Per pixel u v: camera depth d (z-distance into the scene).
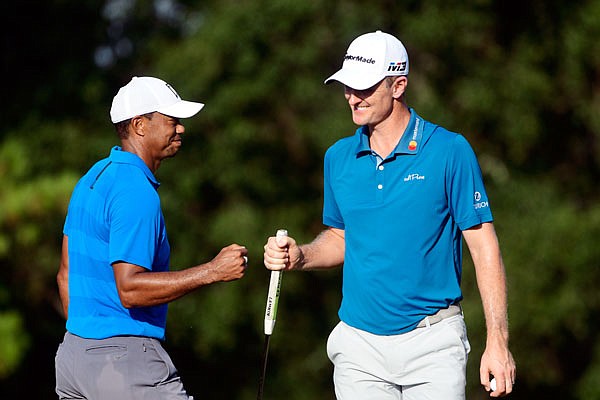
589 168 53.16
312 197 50.47
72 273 14.91
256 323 50.28
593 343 50.38
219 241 48.00
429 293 14.85
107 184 14.70
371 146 15.12
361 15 46.62
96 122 48.69
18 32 50.50
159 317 14.98
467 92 47.38
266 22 46.38
